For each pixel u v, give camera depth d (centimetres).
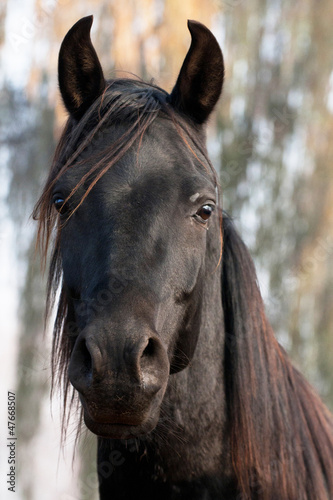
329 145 1162
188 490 316
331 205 1145
